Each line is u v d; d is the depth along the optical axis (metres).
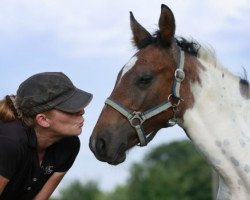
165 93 8.51
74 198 62.06
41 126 7.71
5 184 7.59
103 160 8.39
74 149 8.16
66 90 7.69
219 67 8.68
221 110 8.50
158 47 8.63
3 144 7.50
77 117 7.76
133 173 58.78
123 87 8.47
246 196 8.41
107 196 61.50
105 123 8.41
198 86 8.54
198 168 57.84
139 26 8.88
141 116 8.44
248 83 8.70
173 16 8.55
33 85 7.65
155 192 56.25
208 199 56.31
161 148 75.81
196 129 8.54
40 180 7.99
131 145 8.56
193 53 8.68
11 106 7.71
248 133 8.47
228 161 8.43
